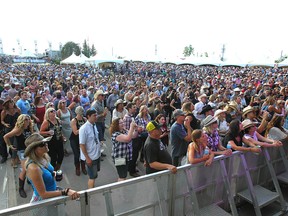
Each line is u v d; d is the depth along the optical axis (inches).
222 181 150.9
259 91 520.1
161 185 122.4
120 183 108.9
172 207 128.4
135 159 220.2
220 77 932.0
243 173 162.4
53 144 199.9
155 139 139.2
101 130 285.1
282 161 196.7
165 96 386.0
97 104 280.7
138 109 303.4
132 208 113.9
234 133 170.7
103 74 1189.7
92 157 176.4
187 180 132.2
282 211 166.1
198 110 291.9
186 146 185.6
